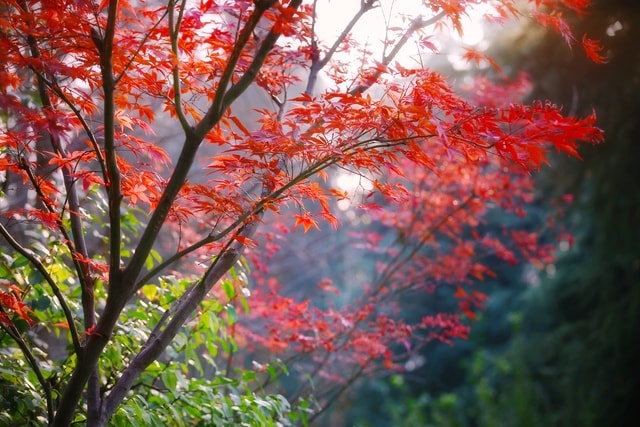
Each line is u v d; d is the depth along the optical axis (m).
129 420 2.65
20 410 2.67
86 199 2.81
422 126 2.25
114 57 2.24
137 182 2.39
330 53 2.84
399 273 5.45
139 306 3.23
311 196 2.46
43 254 3.23
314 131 2.29
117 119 2.50
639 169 8.56
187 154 2.13
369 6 2.79
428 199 5.06
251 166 2.37
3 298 2.37
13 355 2.90
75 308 3.00
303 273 7.31
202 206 2.41
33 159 3.25
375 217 5.11
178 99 2.12
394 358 5.00
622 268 9.53
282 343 4.17
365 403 13.32
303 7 2.72
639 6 7.66
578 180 9.20
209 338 3.24
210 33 2.50
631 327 9.01
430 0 2.52
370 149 2.32
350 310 5.10
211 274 2.53
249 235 2.63
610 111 8.46
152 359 2.41
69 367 2.83
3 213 2.49
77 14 2.21
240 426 3.04
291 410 3.77
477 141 2.34
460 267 5.27
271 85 2.79
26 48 2.29
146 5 2.91
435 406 13.20
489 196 5.00
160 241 5.47
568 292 11.34
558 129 2.19
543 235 10.00
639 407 9.10
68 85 2.54
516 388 11.51
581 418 9.65
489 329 13.88
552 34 8.16
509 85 5.58
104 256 3.52
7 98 2.03
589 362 9.66
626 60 8.09
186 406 3.02
